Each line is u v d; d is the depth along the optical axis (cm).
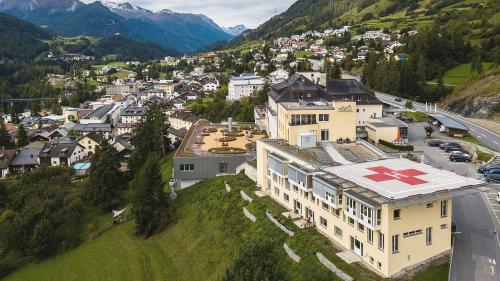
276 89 9881
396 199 4178
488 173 6794
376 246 4441
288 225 5825
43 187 10462
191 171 9188
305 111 7075
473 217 5328
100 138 17462
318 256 4897
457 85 15950
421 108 13638
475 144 8794
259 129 11906
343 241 5056
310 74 11194
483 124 11088
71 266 7662
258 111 12988
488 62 17725
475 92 13538
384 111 12838
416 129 10612
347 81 10500
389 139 8738
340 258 4759
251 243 4522
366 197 4484
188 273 6341
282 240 5609
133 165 11819
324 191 5184
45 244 8306
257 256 4228
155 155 12175
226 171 9194
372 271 4456
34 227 8544
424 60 17900
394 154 7419
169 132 15700
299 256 5075
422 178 4900
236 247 6050
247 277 4041
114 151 11606
